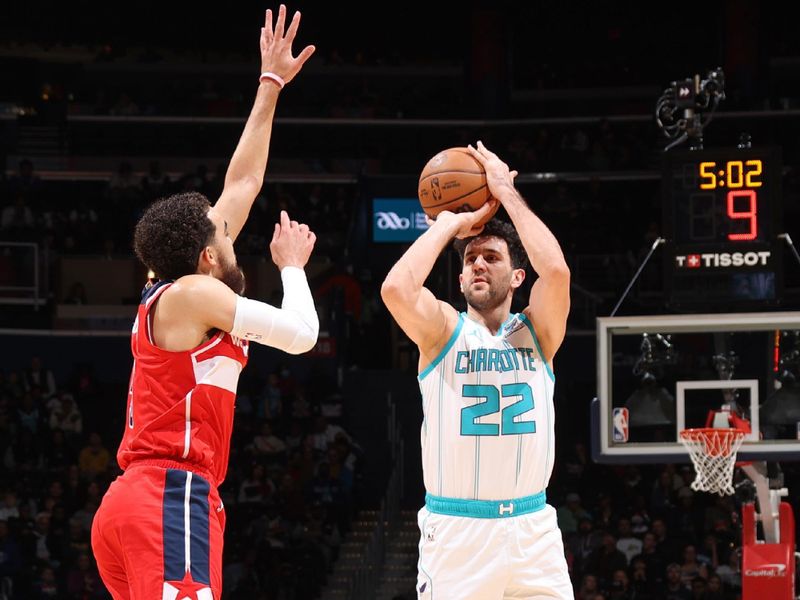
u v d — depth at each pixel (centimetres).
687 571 1132
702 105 719
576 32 2295
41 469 1372
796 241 1750
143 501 313
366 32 2305
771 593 656
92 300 1666
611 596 1112
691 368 1484
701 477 648
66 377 1592
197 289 322
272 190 1950
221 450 329
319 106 2177
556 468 1520
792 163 1888
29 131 2031
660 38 2288
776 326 665
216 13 2247
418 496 1502
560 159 1936
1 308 1611
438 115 2122
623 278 1698
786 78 2214
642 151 1928
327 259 1752
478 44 2119
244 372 1566
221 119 2041
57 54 2316
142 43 2317
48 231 1733
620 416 675
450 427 362
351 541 1355
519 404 362
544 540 363
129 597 329
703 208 700
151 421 321
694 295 700
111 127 2025
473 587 358
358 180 1847
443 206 379
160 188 1847
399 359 1758
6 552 1170
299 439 1435
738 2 2047
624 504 1294
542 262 364
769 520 669
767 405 675
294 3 2222
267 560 1207
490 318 378
